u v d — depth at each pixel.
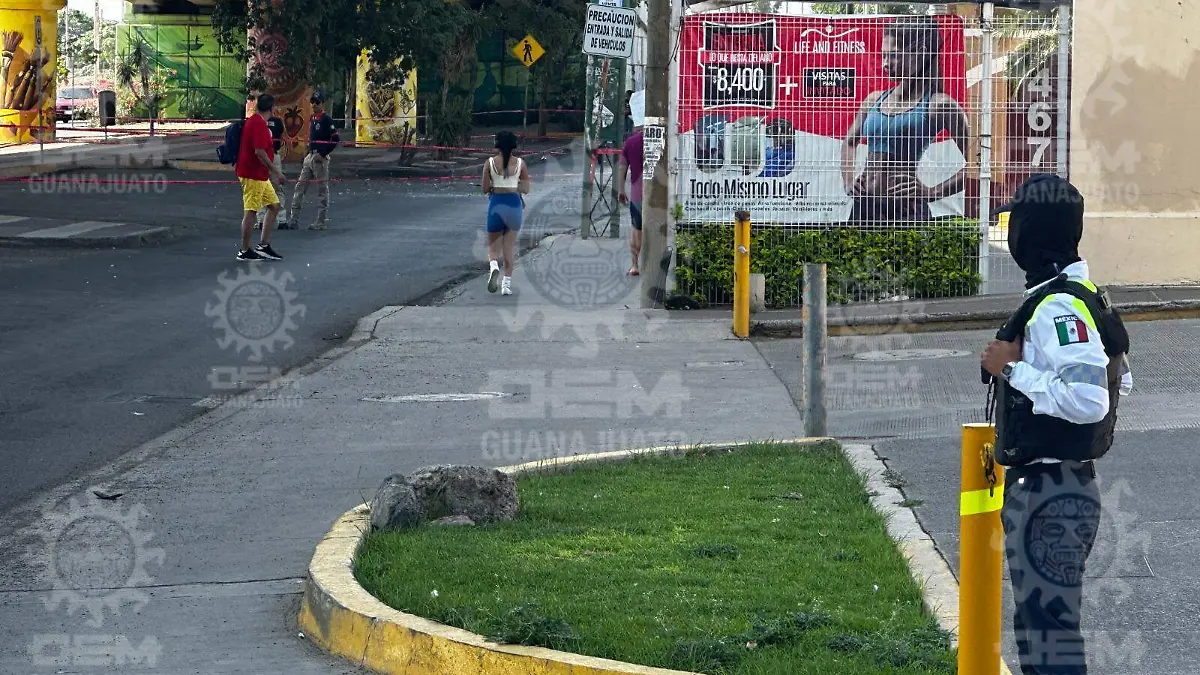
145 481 9.11
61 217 23.80
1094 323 4.59
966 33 15.98
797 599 6.23
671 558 6.93
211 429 10.59
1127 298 14.98
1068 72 16.02
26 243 20.73
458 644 5.60
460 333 14.84
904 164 16.11
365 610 6.06
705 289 16.41
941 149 16.12
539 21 56.97
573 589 6.38
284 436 10.37
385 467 9.43
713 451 9.41
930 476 8.60
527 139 56.00
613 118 26.58
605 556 6.97
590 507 7.98
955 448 9.35
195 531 8.02
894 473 8.63
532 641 5.59
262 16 39.81
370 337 14.63
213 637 6.37
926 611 6.06
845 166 16.11
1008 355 4.69
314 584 6.46
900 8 15.93
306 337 14.56
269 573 7.30
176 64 60.19
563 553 7.03
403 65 41.47
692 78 16.11
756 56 16.06
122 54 60.19
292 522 8.19
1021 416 4.64
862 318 14.49
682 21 16.05
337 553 6.89
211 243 21.98
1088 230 16.09
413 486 7.65
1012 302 15.61
